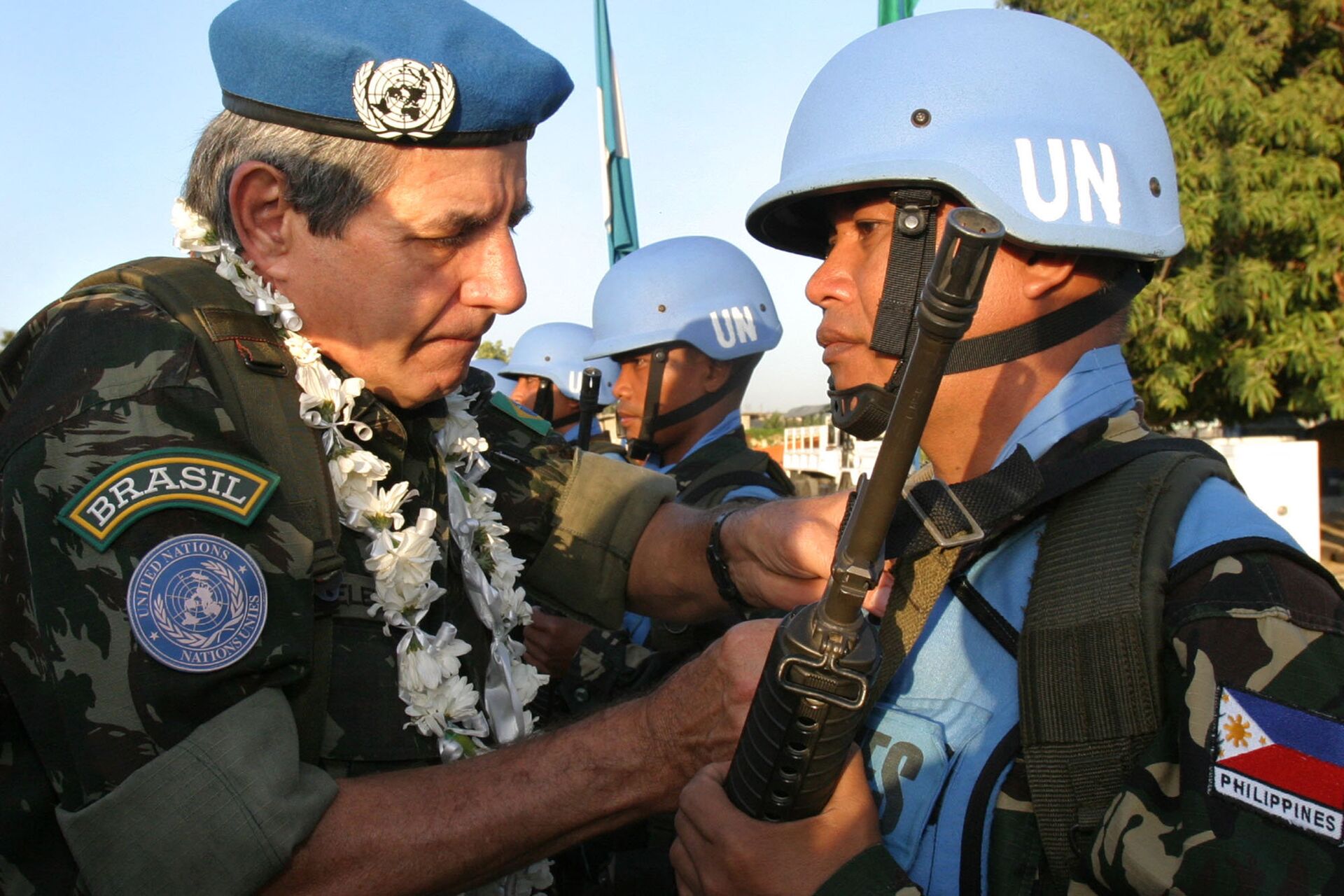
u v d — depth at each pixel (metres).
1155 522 1.05
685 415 3.11
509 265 1.44
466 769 1.27
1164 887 0.92
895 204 1.21
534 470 1.89
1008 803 1.08
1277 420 14.16
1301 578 0.99
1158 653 1.00
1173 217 1.26
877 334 1.21
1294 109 7.55
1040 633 1.06
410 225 1.35
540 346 5.34
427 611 1.48
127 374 1.20
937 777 1.13
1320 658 0.93
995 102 1.19
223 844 1.08
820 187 1.21
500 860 1.25
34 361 1.24
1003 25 1.24
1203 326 7.93
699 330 3.05
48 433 1.15
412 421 1.59
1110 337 1.26
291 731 1.18
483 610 1.60
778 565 1.66
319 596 1.30
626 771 1.26
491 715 1.58
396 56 1.30
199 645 1.12
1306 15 7.74
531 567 1.90
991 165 1.16
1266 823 0.90
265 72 1.33
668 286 3.09
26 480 1.14
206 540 1.16
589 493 1.89
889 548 1.17
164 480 1.15
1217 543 1.01
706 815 1.09
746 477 2.77
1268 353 8.02
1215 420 10.02
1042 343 1.21
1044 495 1.11
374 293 1.38
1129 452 1.13
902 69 1.23
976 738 1.13
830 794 1.04
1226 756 0.92
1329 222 7.62
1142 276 1.29
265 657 1.17
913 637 1.15
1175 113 7.98
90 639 1.10
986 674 1.15
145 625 1.11
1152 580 1.02
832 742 0.97
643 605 1.91
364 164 1.33
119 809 1.08
